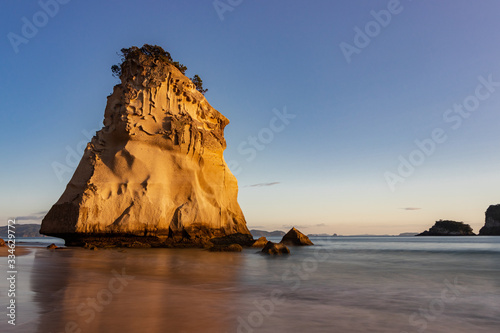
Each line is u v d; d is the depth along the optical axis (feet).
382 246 194.90
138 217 110.11
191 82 138.92
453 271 62.49
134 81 126.72
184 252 94.53
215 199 132.57
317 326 24.03
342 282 46.37
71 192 114.62
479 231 603.26
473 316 28.07
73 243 109.19
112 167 116.67
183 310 26.94
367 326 24.47
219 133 145.79
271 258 85.66
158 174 118.83
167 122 125.80
